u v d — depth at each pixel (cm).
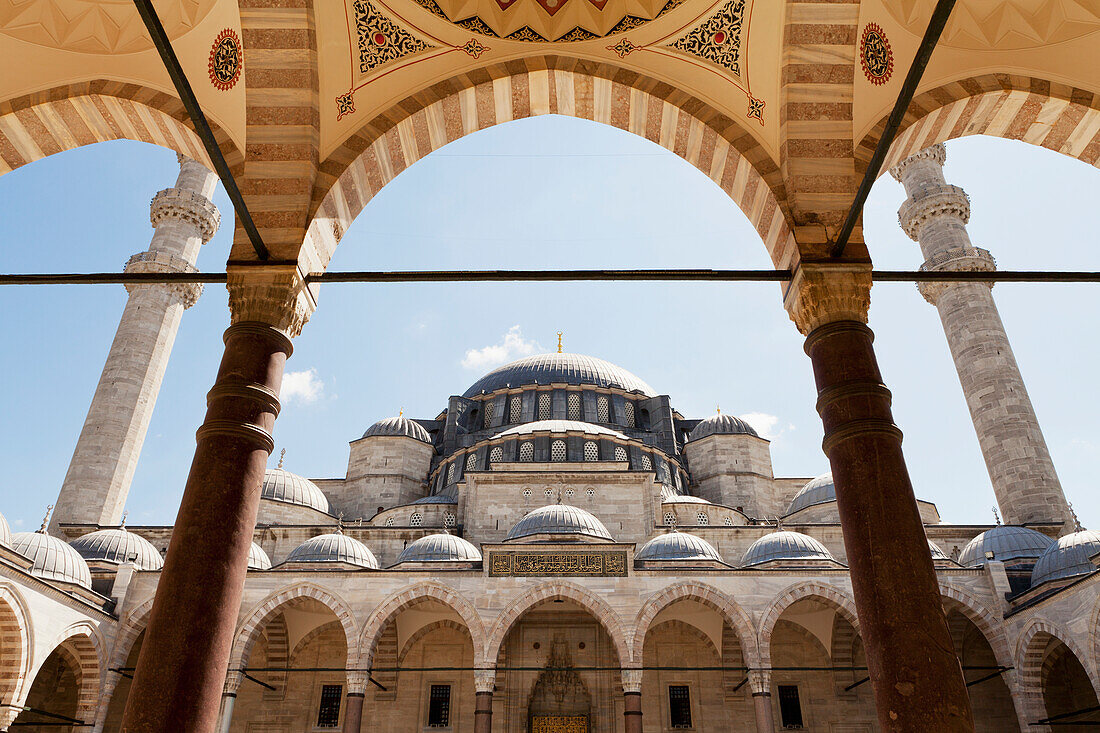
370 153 1200
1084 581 2748
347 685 3231
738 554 4262
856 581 857
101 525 3859
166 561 845
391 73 1223
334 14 1155
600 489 4481
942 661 785
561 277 1125
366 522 5153
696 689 3675
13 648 2678
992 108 1223
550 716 3612
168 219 4609
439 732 3594
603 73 1257
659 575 3353
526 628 3797
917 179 4662
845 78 1132
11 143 1198
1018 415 3966
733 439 5556
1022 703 3052
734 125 1209
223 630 823
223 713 3052
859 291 1051
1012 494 3881
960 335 4253
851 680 3681
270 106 1138
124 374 4144
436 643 3803
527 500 4441
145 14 711
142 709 756
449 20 1235
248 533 892
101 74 1184
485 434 5584
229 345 1009
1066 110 1203
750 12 1172
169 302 4419
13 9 1154
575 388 5878
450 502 4703
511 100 1288
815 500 4572
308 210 1110
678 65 1245
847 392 960
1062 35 1188
